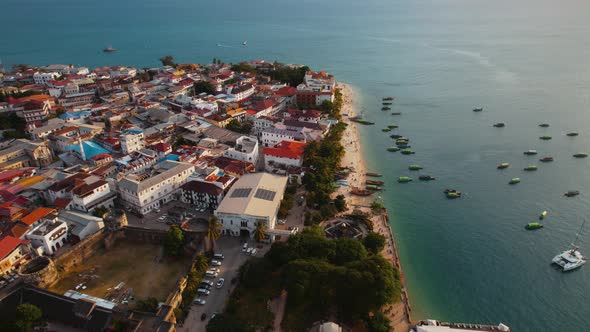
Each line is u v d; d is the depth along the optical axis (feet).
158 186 554.05
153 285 418.31
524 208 600.39
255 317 380.99
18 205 513.86
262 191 540.11
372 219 561.43
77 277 431.43
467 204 614.75
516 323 408.87
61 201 525.34
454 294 444.55
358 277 377.09
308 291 390.21
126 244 489.26
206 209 557.74
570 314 418.72
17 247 424.05
